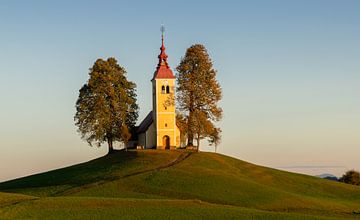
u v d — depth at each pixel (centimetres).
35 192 10506
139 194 9631
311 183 11850
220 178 10631
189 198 9431
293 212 8819
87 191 9969
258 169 12450
